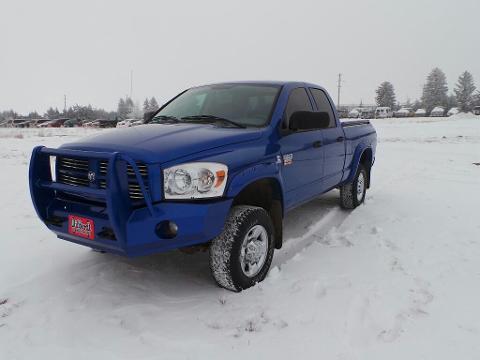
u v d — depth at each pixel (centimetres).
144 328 303
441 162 1198
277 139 406
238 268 349
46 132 3312
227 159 338
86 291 359
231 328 302
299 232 534
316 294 348
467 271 394
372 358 264
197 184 318
